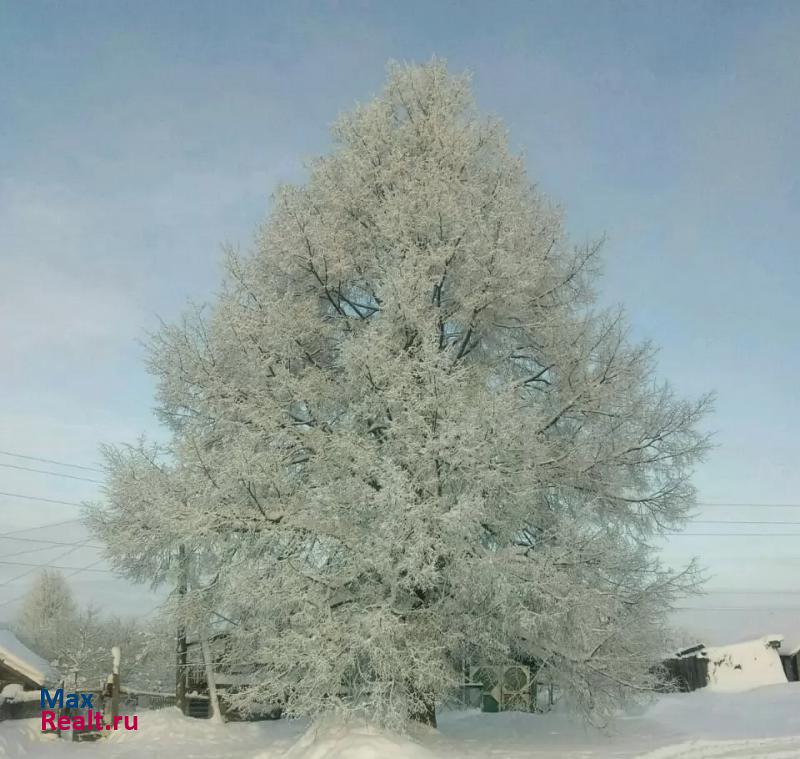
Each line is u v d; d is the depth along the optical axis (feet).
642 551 39.22
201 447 37.27
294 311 39.88
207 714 51.24
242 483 34.40
